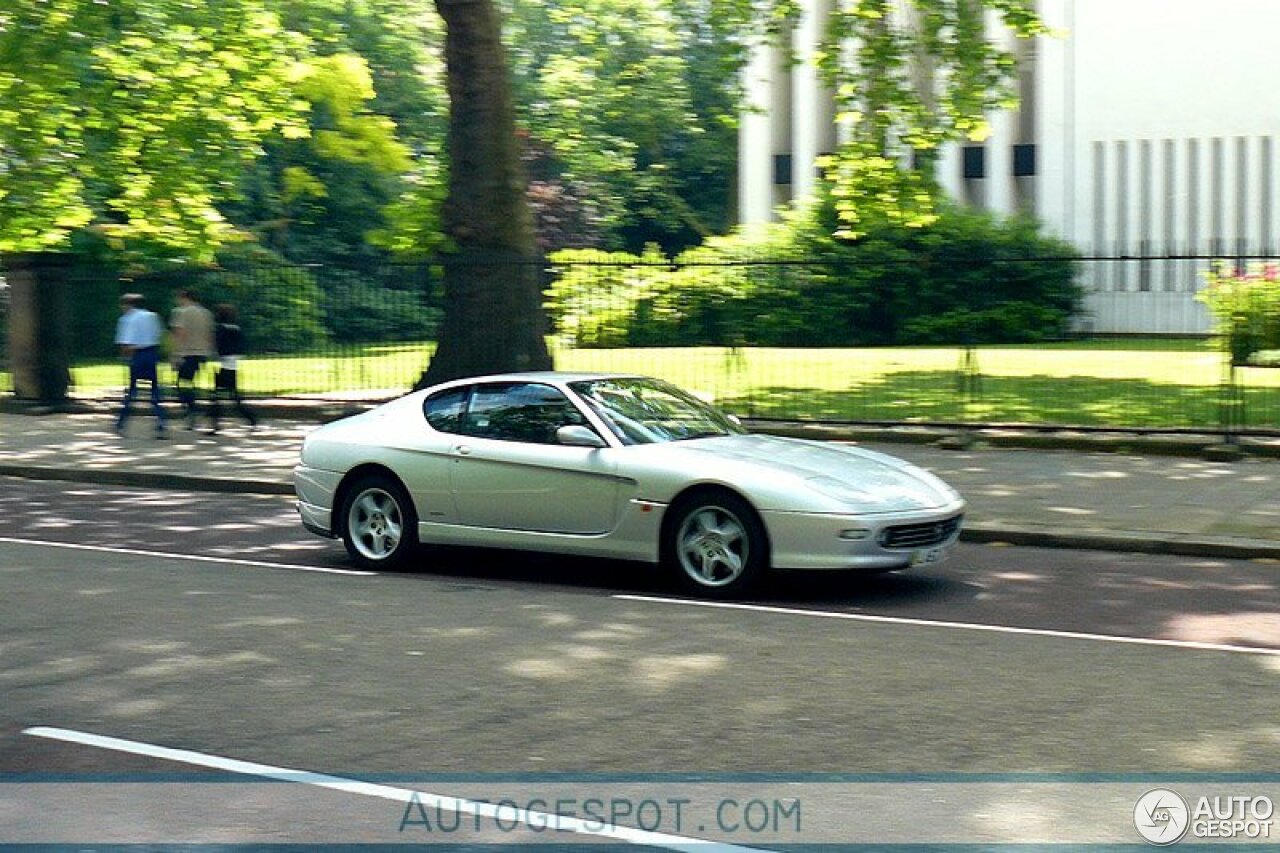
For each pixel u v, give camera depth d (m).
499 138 20.53
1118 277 38.62
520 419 11.29
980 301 34.78
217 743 6.88
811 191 40.12
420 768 6.47
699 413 11.70
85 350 31.08
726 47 27.22
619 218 55.91
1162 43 39.75
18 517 15.10
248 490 16.98
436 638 9.12
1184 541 12.38
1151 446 17.83
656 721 7.20
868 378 25.05
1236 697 7.57
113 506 15.90
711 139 59.59
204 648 8.87
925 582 11.08
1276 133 38.62
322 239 48.41
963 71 25.31
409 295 24.56
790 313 25.80
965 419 20.11
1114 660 8.44
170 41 25.92
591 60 53.16
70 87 25.47
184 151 26.72
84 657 8.65
